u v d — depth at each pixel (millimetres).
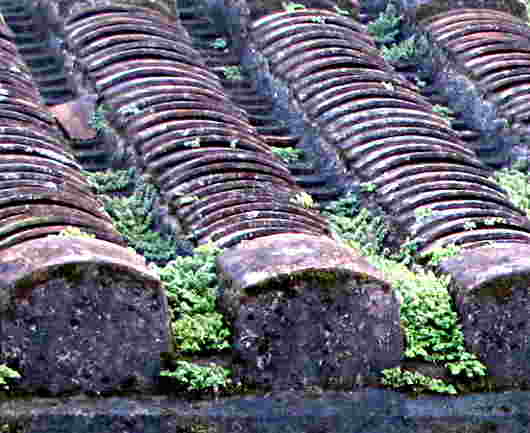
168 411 10203
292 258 10648
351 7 15336
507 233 12039
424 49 15477
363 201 12906
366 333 10719
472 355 11008
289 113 14141
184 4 15758
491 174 13875
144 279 10203
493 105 14555
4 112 12281
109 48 13750
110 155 13102
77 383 10078
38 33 14953
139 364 10219
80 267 10039
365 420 10625
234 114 13266
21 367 9953
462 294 11062
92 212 11336
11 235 10617
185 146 12531
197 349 10430
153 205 12297
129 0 14445
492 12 15656
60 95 14023
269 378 10500
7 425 9820
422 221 12211
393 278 11258
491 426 10898
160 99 13078
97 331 10109
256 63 14727
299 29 14617
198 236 11586
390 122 13461
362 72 14156
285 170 12695
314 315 10578
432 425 10797
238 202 11875
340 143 13375
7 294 9898
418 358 10961
